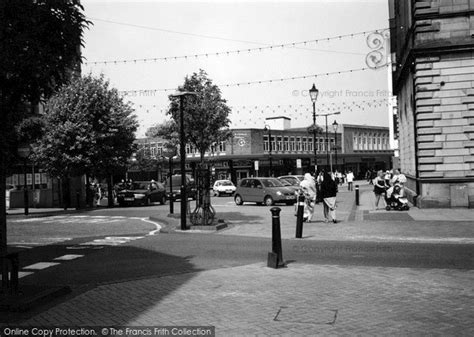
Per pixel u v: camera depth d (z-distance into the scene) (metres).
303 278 8.34
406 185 29.31
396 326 5.64
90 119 31.22
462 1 20.25
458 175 20.50
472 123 20.31
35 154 30.22
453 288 7.38
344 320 5.92
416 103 21.22
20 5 6.96
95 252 12.14
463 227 14.53
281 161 63.47
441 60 20.59
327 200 16.97
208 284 8.07
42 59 7.20
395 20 34.88
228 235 14.70
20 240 15.08
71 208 33.66
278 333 5.50
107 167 32.25
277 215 9.41
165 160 61.69
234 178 59.97
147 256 11.25
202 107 30.11
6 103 7.68
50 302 7.13
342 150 78.56
